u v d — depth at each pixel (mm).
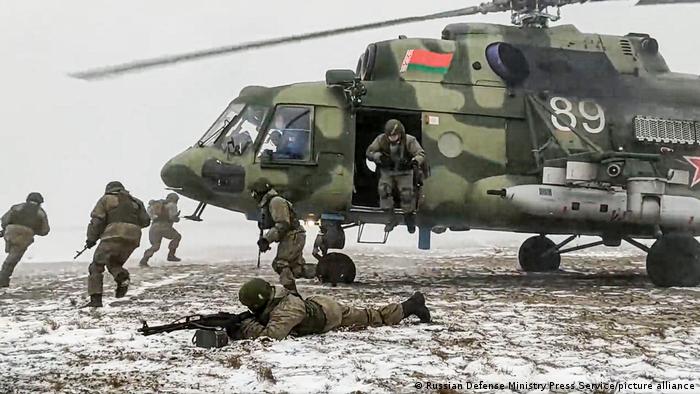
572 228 20609
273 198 15484
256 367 9547
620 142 20641
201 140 20078
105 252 15555
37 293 18766
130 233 15758
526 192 19562
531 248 25312
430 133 19859
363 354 10312
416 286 19688
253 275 23688
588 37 21875
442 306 15328
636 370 9555
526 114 20375
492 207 19781
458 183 19719
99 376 9273
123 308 15281
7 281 20391
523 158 20188
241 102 20047
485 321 13250
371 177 21734
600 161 19688
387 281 21297
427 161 19688
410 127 20156
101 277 15617
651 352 10609
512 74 20562
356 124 21422
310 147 19422
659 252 19812
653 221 19609
